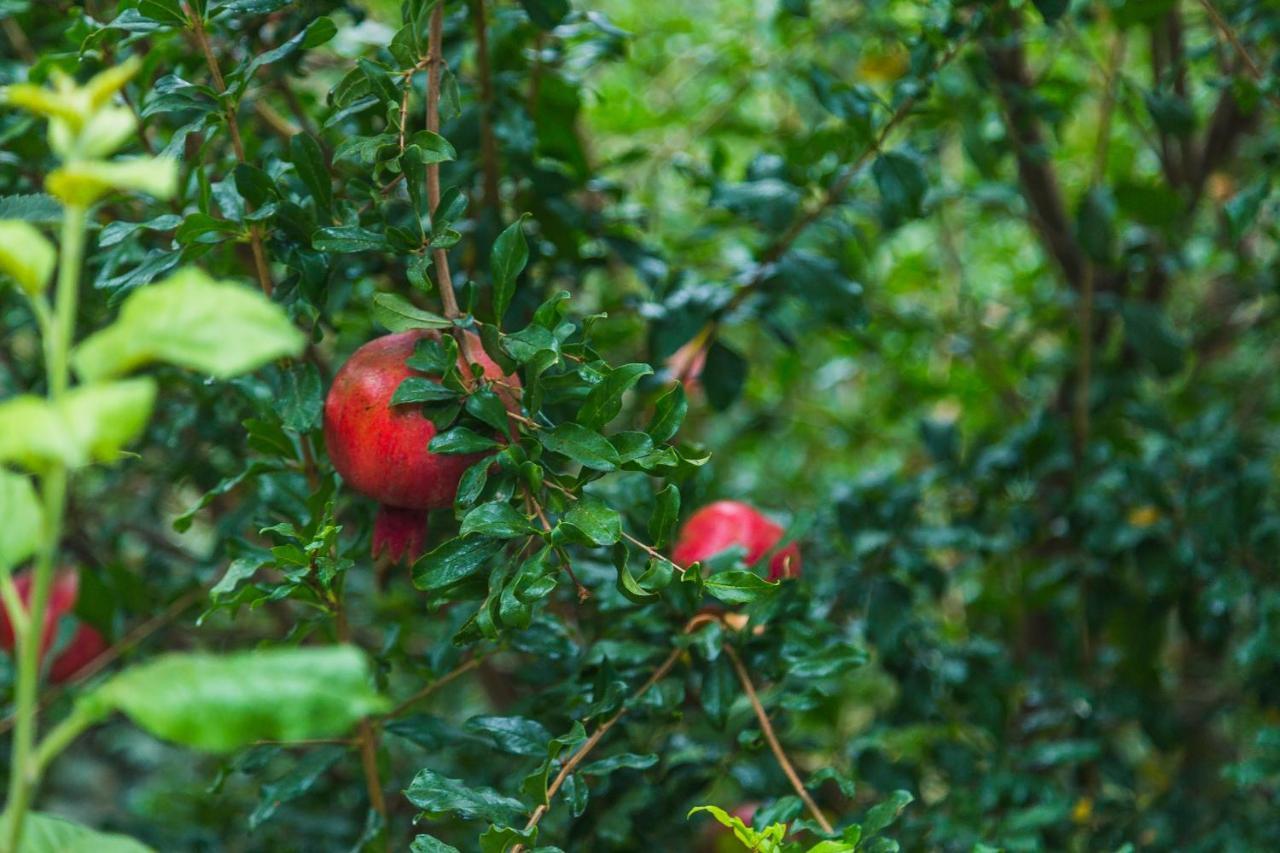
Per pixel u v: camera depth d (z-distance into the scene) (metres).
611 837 2.91
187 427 4.00
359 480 2.36
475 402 2.27
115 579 3.86
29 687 1.32
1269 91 3.35
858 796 4.04
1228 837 3.62
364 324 3.99
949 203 5.25
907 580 4.07
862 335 5.00
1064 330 5.09
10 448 1.14
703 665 2.97
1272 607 3.73
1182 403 5.07
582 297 4.96
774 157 3.86
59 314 1.26
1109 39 5.67
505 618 2.23
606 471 2.25
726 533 2.97
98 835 1.65
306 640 2.89
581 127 5.47
